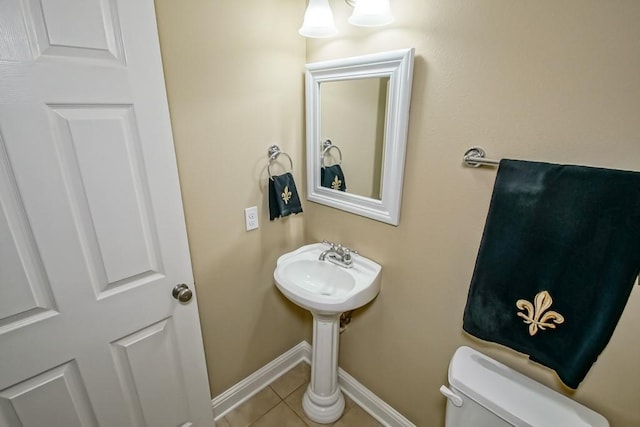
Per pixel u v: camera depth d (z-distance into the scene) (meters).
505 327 0.97
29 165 0.83
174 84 1.14
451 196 1.12
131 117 0.98
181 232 1.18
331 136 1.45
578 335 0.83
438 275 1.23
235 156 1.37
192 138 1.23
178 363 1.31
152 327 1.19
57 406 1.02
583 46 0.78
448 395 1.06
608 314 0.78
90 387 1.08
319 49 1.41
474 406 1.01
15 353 0.91
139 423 1.24
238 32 1.25
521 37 0.87
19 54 0.77
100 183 0.96
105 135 0.94
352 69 1.27
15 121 0.80
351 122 1.35
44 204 0.88
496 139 0.97
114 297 1.06
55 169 0.88
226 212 1.41
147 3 0.94
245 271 1.56
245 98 1.34
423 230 1.23
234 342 1.63
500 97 0.94
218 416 1.66
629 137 0.77
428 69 1.08
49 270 0.92
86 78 0.88
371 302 1.51
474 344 1.18
